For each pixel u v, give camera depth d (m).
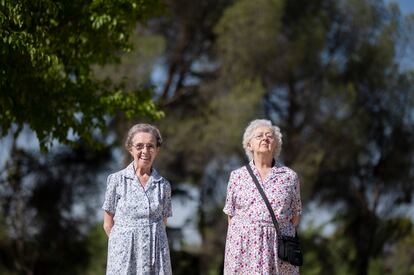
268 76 32.75
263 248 8.88
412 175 36.50
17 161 33.09
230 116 30.44
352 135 32.84
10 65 13.10
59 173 33.62
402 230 37.22
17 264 32.72
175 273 34.47
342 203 36.50
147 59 30.38
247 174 9.15
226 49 32.06
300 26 32.88
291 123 33.84
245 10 31.53
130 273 8.51
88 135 15.66
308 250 36.12
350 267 36.81
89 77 15.87
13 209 32.81
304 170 31.78
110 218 8.91
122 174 8.77
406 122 36.50
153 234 8.60
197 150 31.38
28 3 12.15
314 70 32.97
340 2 36.00
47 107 14.57
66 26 14.04
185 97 35.16
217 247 33.00
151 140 8.70
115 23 13.92
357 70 35.47
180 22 35.09
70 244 33.38
